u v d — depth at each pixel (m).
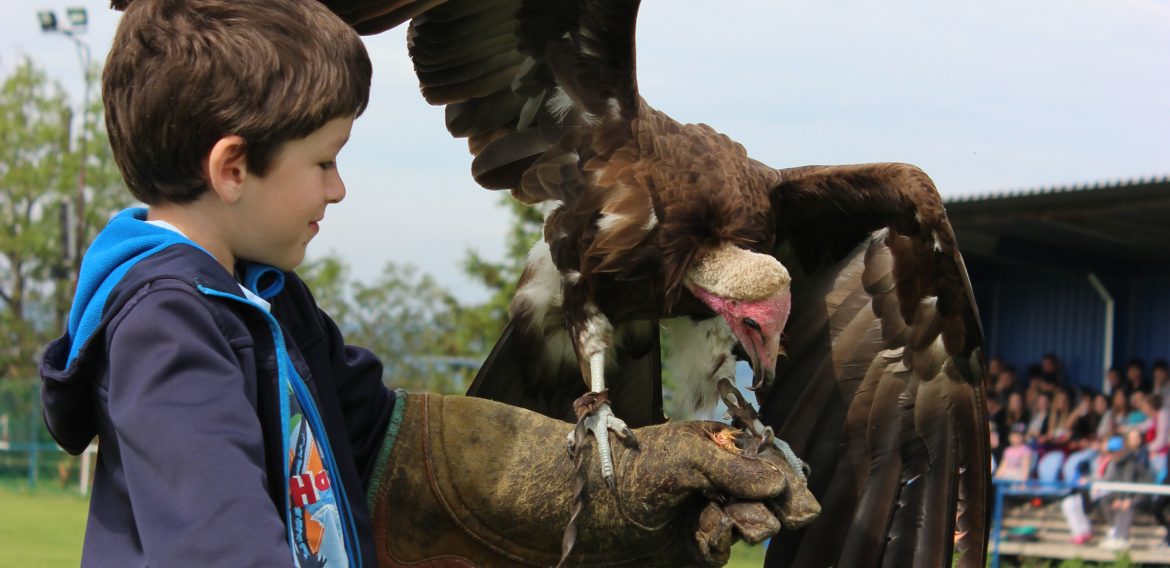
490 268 17.31
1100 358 15.80
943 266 3.96
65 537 11.70
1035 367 15.23
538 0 4.16
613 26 4.13
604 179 4.16
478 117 4.42
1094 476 12.16
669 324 4.35
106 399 1.53
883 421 3.92
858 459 3.89
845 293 4.18
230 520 1.38
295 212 1.68
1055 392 14.02
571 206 4.22
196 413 1.44
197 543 1.37
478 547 2.23
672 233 4.06
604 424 2.31
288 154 1.65
